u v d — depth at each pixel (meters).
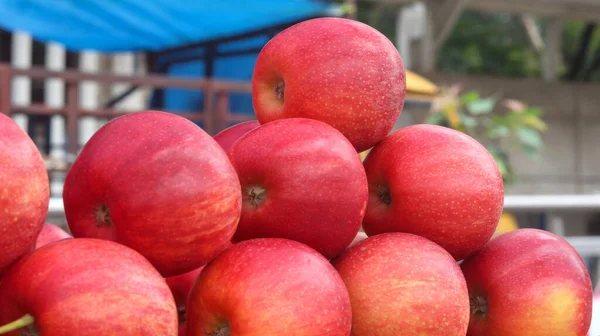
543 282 0.39
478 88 2.99
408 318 0.35
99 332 0.27
